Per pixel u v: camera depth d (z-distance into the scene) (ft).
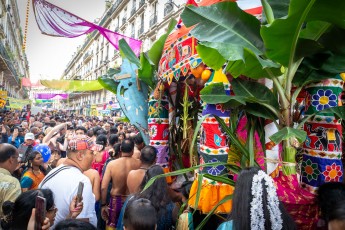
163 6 57.00
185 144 12.51
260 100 7.76
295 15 6.39
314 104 8.13
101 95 96.89
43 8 15.31
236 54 6.88
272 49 7.23
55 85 34.50
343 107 7.41
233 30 7.91
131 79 16.61
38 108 101.76
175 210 9.35
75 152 8.62
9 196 8.38
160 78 13.10
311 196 7.11
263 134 8.40
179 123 13.99
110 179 12.05
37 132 26.61
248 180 5.07
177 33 11.21
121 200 11.79
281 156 7.92
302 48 7.47
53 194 7.19
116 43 21.89
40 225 5.21
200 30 7.86
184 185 10.14
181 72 10.55
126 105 16.05
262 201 4.82
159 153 13.84
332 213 5.30
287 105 7.79
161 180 8.83
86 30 18.69
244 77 9.12
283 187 7.20
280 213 4.82
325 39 7.54
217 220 8.66
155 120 14.14
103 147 16.53
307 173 8.14
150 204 6.31
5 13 87.10
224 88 8.55
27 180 11.29
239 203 4.96
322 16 6.73
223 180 7.45
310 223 7.01
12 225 6.07
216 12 8.09
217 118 7.86
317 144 7.95
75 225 5.35
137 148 16.11
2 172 9.10
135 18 73.92
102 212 12.13
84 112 121.08
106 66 98.99
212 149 8.55
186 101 12.12
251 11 9.46
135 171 10.82
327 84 8.00
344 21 6.76
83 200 7.96
